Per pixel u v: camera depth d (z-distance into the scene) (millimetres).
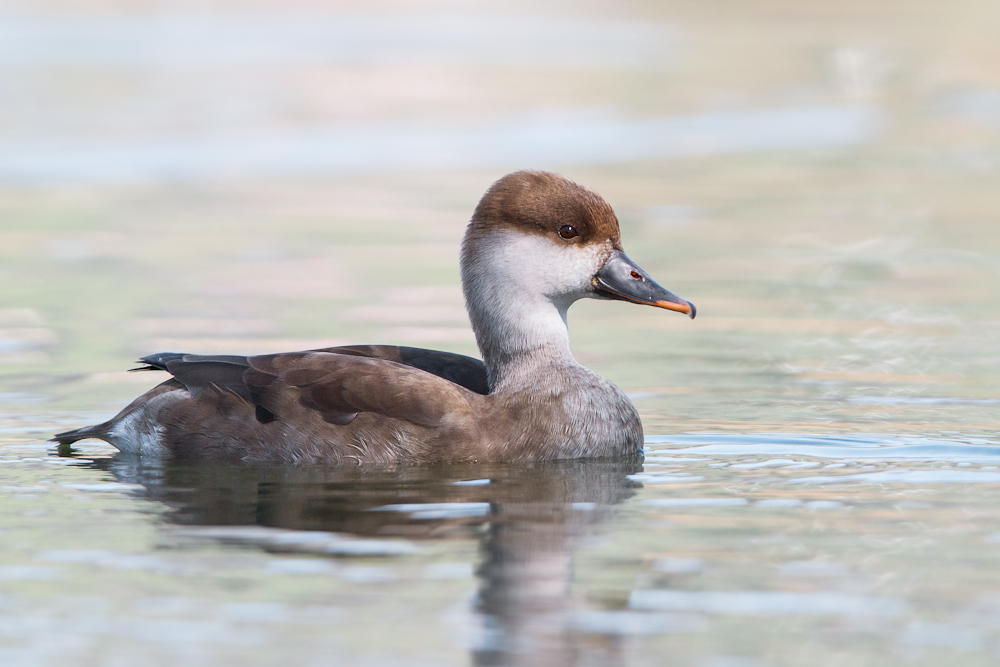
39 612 6469
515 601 6590
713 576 6961
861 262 18750
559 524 7918
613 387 10016
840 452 9781
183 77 36812
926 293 16750
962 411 11062
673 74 39406
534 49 44625
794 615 6441
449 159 27188
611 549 7406
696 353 13773
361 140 29172
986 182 25188
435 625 6316
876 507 8250
